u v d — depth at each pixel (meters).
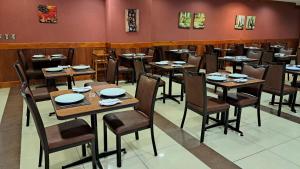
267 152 2.58
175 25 7.74
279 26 10.64
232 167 2.29
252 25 9.64
